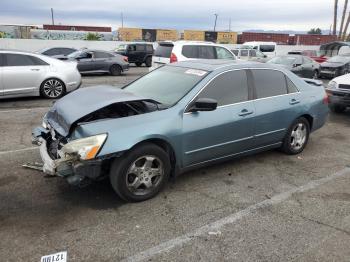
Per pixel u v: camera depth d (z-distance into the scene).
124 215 3.99
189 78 4.99
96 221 3.85
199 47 12.73
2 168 5.18
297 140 6.09
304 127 6.15
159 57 13.20
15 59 10.36
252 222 3.92
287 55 19.44
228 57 13.48
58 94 11.12
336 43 27.55
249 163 5.67
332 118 9.38
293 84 5.94
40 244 3.43
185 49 12.50
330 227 3.86
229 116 4.89
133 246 3.45
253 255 3.35
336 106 9.77
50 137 4.57
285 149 6.00
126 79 17.70
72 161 3.86
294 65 18.25
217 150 4.89
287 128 5.80
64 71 11.16
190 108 4.56
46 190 4.52
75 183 3.92
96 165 3.88
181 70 5.36
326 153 6.34
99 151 3.81
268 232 3.74
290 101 5.76
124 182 4.08
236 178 5.08
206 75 4.92
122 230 3.70
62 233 3.62
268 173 5.30
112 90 4.77
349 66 20.27
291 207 4.29
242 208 4.23
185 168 4.68
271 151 6.29
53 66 11.00
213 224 3.86
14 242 3.45
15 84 10.27
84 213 4.00
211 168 5.40
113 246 3.44
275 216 4.07
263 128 5.39
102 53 19.59
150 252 3.36
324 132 7.87
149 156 4.21
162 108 4.46
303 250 3.44
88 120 4.17
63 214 3.97
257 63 5.58
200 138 4.63
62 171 3.85
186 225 3.83
